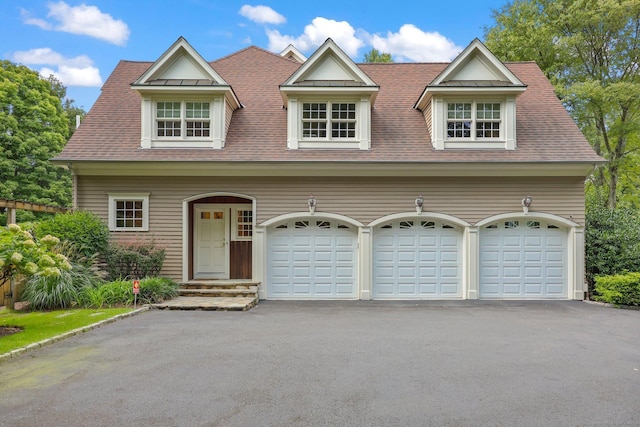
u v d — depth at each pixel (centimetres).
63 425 375
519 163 1146
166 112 1234
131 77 1491
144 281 1045
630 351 632
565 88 2012
